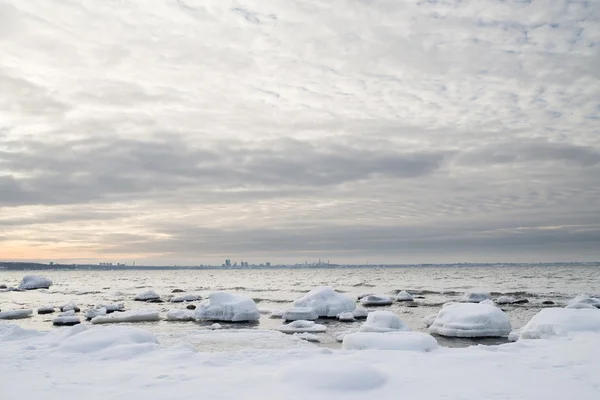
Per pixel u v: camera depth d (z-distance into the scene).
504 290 55.97
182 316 30.34
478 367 9.61
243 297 30.56
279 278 129.25
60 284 95.44
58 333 15.94
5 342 14.80
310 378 8.34
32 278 78.19
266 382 8.61
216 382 8.65
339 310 31.09
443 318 22.41
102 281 114.88
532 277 99.88
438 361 10.27
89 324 27.45
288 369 8.91
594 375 8.81
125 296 55.31
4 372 9.87
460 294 51.81
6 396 8.04
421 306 37.94
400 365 9.87
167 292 64.50
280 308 37.34
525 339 14.43
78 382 8.88
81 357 11.41
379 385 8.20
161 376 9.15
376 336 13.22
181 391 8.07
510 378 8.63
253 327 25.88
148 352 11.83
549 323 15.14
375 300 40.00
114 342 12.72
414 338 12.89
